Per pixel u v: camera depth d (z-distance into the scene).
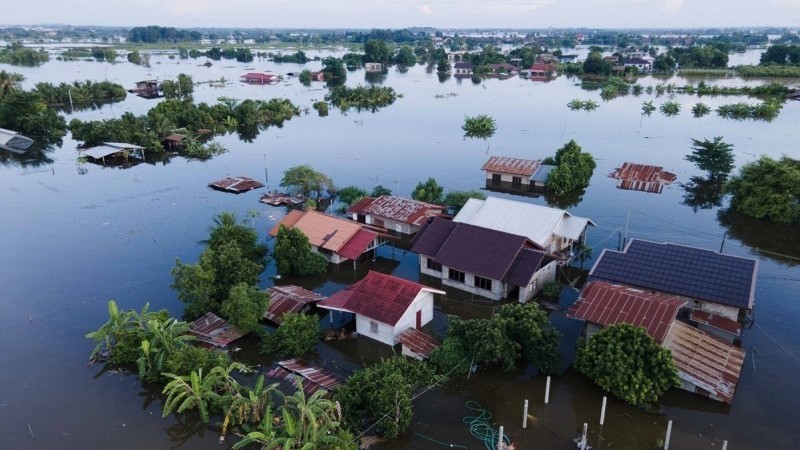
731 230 54.25
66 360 33.53
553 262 43.41
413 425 27.80
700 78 167.50
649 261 38.81
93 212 59.25
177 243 50.84
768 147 82.62
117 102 128.88
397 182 69.56
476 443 26.61
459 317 36.50
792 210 54.66
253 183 67.69
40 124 93.75
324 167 76.06
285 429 24.59
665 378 28.08
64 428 27.98
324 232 48.00
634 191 66.62
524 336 31.22
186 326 32.53
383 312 34.41
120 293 41.53
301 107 122.88
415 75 187.88
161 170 76.25
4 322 37.50
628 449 26.19
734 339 34.62
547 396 28.94
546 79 173.75
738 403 29.03
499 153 83.44
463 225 44.09
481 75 180.38
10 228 54.56
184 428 28.02
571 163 68.06
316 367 32.78
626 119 108.00
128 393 30.69
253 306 34.78
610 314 32.16
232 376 31.66
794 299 40.34
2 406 29.52
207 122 99.94
